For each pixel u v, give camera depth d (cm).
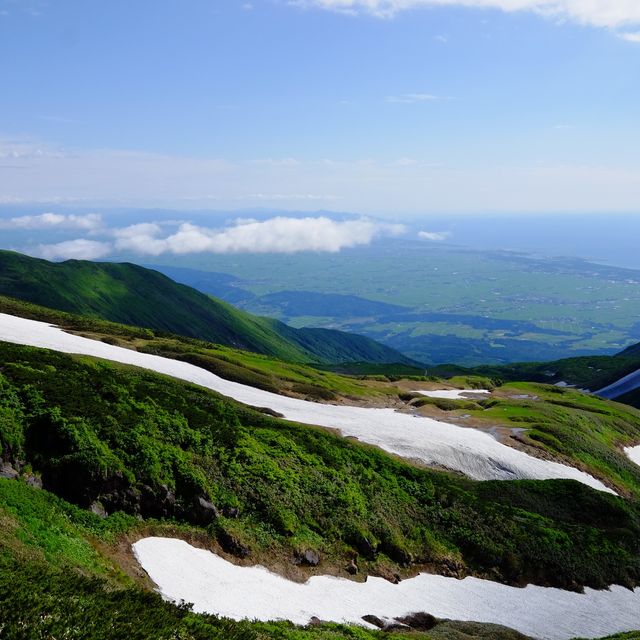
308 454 6253
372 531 5566
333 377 13712
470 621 4794
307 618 3806
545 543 6538
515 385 17350
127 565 3400
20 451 3806
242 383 9819
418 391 14875
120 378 5903
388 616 4462
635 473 10550
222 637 2583
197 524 4397
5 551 2528
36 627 2005
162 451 4625
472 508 6694
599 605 5950
